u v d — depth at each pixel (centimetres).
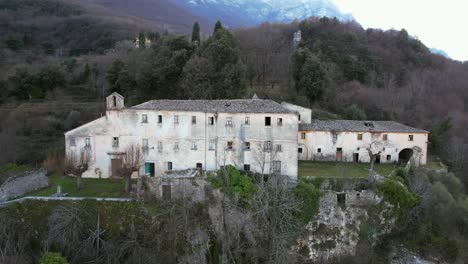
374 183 4016
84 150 4466
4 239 3394
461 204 4194
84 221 3522
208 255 3466
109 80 7494
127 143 4472
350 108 7575
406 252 3838
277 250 3266
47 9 11606
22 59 8888
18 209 3597
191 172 4091
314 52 9525
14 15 10481
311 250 3731
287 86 8694
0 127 6106
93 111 6688
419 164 5462
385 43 10912
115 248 3334
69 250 3328
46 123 6225
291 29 11300
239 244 3494
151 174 4484
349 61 9462
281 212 3584
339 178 4141
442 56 11444
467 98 8888
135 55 8119
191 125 4388
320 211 3822
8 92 7312
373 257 3759
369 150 4903
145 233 3475
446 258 3797
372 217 3903
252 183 3891
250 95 7075
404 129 5547
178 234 3466
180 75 6806
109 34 11119
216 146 4378
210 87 6291
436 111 8094
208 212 3712
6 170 4709
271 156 4231
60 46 10444
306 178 4109
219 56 6512
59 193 3891
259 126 4309
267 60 9331
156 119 4425
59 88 7919
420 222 4056
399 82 9494
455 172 5669
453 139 6475
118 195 3894
